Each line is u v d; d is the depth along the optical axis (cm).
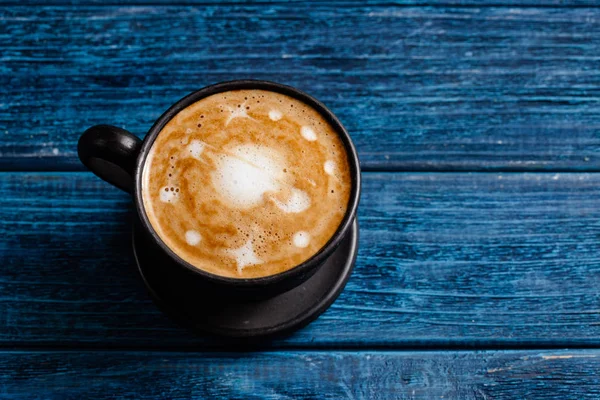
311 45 61
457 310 58
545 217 59
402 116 60
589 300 58
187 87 60
